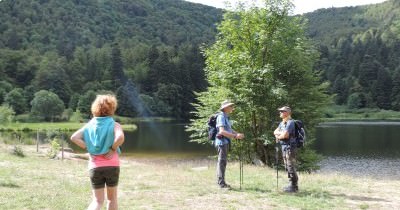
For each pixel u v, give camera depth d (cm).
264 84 2178
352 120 11200
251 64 2270
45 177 1132
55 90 11381
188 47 15388
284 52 2311
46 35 17012
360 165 3192
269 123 2255
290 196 905
